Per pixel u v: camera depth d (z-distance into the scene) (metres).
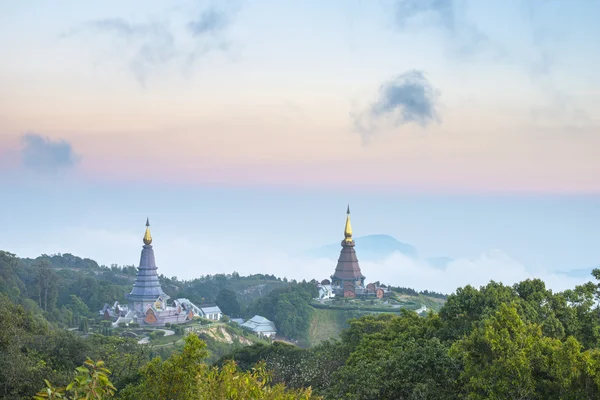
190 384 42.38
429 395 55.88
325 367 84.06
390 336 81.69
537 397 46.75
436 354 60.31
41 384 72.94
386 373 61.03
